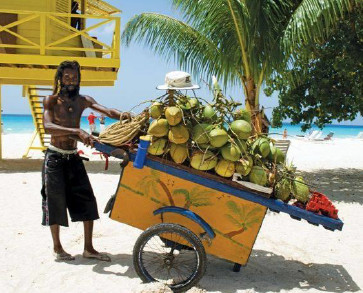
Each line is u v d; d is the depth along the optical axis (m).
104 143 4.95
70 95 5.33
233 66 11.39
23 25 13.38
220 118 4.83
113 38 12.99
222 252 5.00
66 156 5.29
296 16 10.05
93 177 12.36
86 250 5.64
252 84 11.48
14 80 13.49
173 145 4.76
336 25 12.38
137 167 4.73
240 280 5.14
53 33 13.61
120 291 4.67
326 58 13.33
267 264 5.81
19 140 26.50
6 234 6.71
